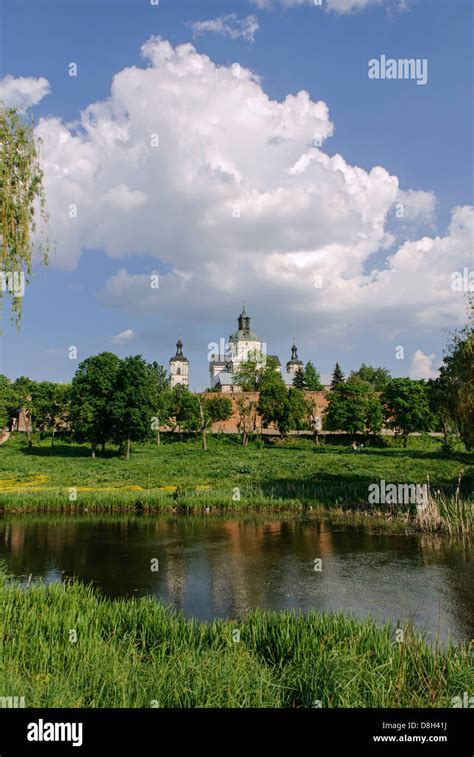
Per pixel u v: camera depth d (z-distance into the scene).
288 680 8.87
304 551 21.89
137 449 70.44
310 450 67.50
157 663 9.45
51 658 9.45
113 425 60.72
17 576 18.39
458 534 24.59
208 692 8.07
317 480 40.53
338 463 50.47
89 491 36.34
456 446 60.75
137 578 18.20
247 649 10.32
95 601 13.27
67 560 20.64
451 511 26.69
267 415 76.56
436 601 15.53
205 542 23.72
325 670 8.74
